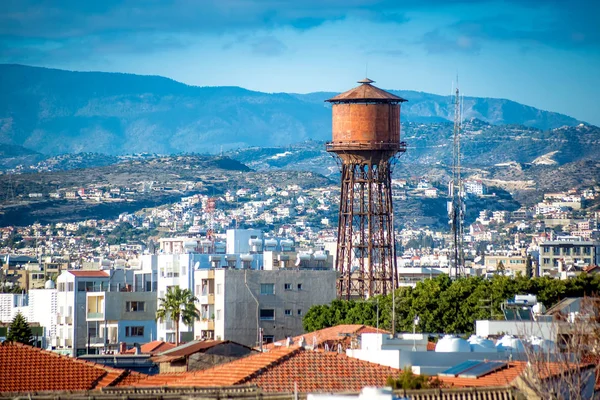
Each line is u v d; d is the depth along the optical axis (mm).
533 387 186625
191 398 186625
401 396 167125
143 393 193625
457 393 183750
